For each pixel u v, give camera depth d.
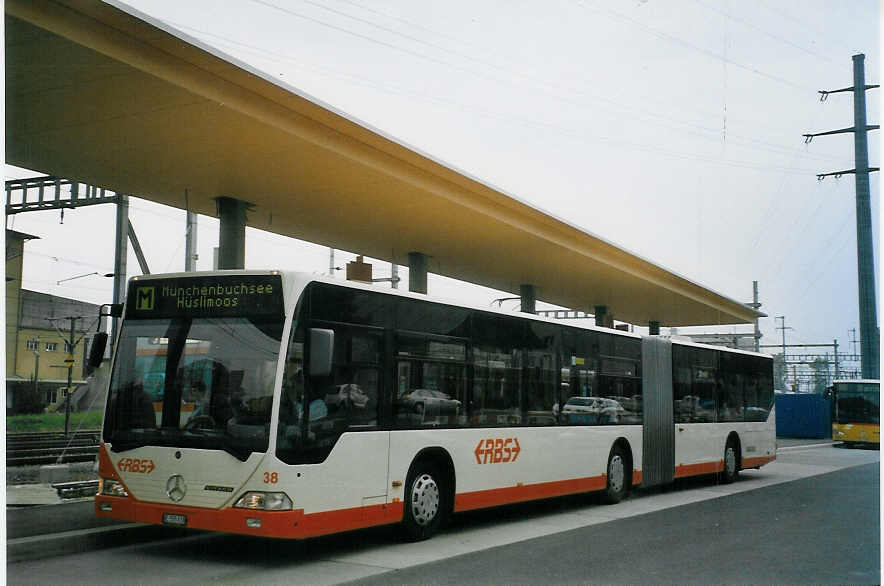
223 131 15.85
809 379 77.69
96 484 13.28
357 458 8.99
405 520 9.84
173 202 21.27
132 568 8.26
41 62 12.72
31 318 52.81
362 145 17.64
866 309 40.53
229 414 8.32
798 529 11.41
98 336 9.15
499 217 22.97
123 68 12.98
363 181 19.22
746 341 55.38
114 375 9.00
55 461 19.61
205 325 8.70
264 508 7.96
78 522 10.03
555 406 12.80
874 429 36.34
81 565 8.38
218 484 8.16
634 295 37.28
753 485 18.39
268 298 8.53
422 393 10.12
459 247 26.89
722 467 18.23
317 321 8.72
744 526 11.67
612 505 14.27
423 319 10.27
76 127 15.66
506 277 32.72
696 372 17.55
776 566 8.67
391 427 9.56
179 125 15.52
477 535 10.78
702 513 13.17
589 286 34.72
